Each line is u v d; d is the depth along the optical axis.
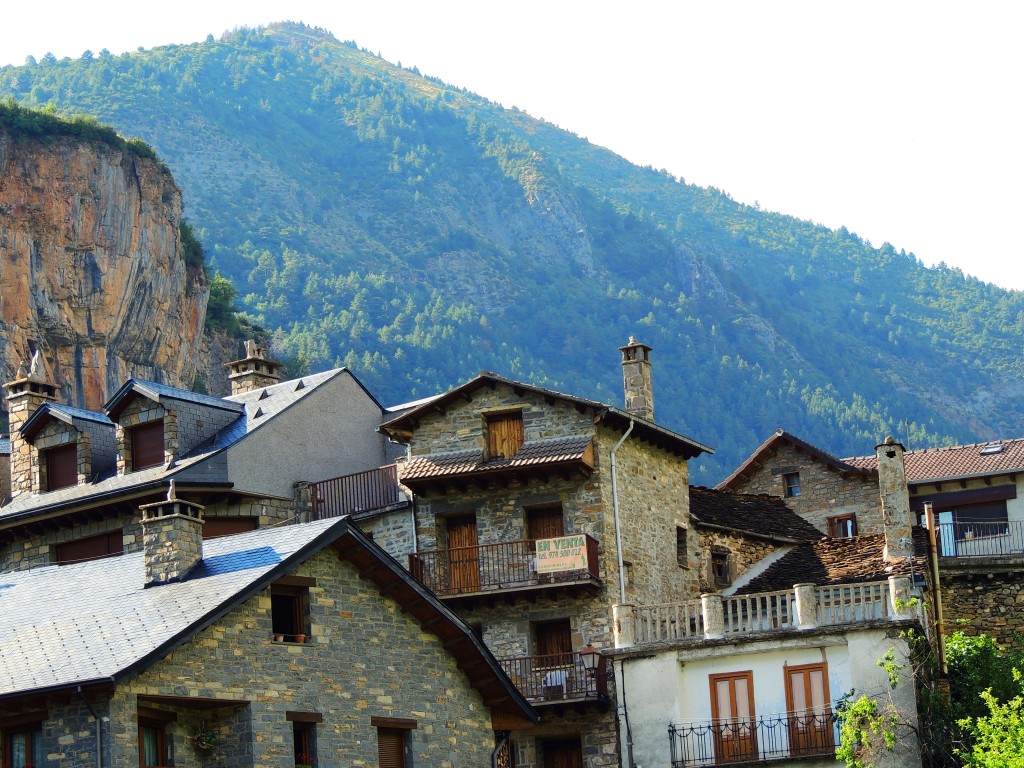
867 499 59.41
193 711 33.22
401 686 36.97
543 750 46.72
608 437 49.06
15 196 113.00
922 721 41.38
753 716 42.91
